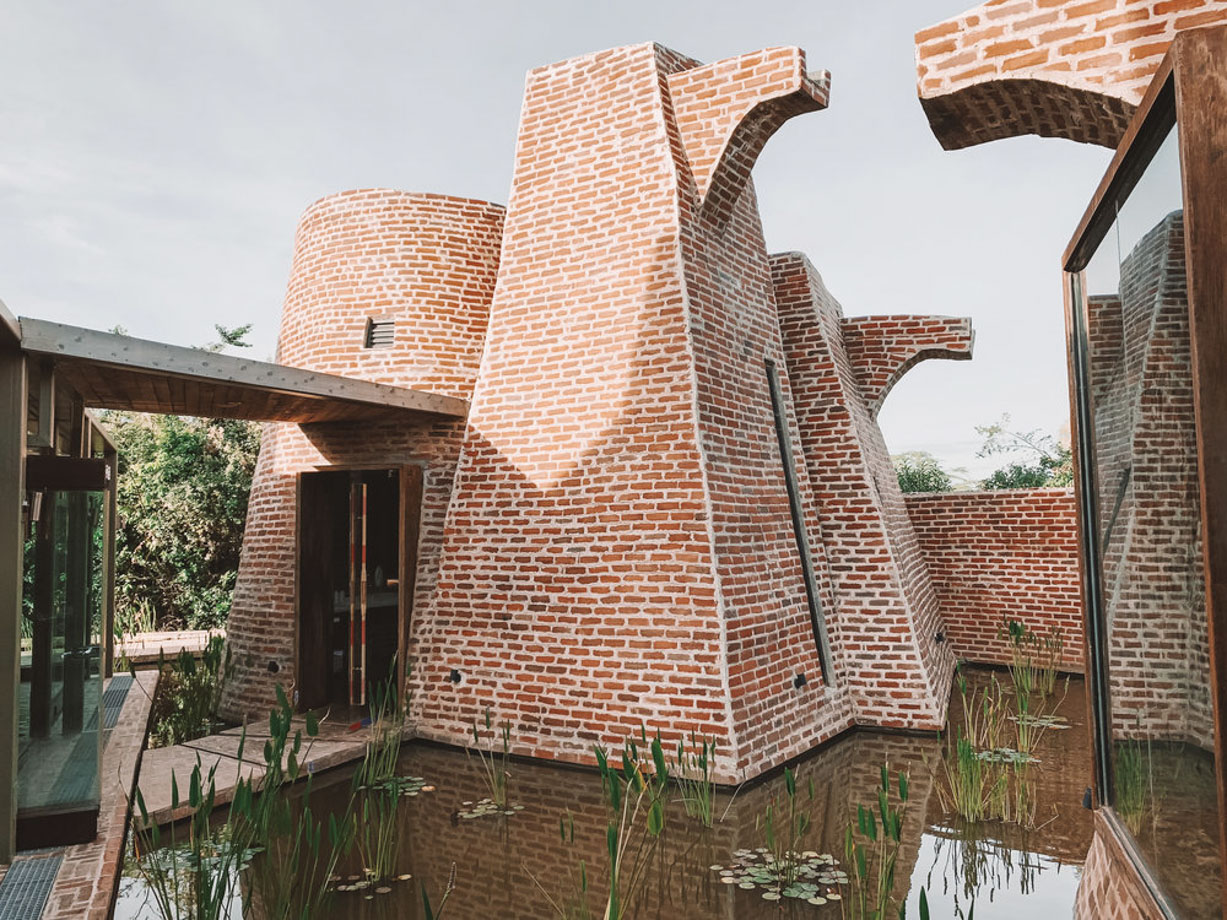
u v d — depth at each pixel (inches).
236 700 397.1
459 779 289.7
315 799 264.2
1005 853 220.2
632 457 316.5
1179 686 101.3
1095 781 151.9
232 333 832.3
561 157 354.3
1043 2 159.6
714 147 329.1
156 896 198.1
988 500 506.0
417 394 355.9
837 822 244.8
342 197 433.1
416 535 366.9
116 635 536.7
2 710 197.0
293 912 187.2
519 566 332.5
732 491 317.4
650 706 295.6
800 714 323.9
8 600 199.9
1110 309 133.6
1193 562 94.3
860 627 378.9
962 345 480.4
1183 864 100.3
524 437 341.4
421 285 418.0
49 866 190.9
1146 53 150.1
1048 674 433.4
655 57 338.0
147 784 263.4
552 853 221.0
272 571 404.5
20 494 202.8
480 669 332.2
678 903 190.5
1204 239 79.0
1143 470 115.2
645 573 306.3
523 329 350.6
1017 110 174.6
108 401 327.9
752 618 308.8
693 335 315.6
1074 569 478.6
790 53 311.9
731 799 266.4
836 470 400.2
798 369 417.4
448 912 186.1
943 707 385.7
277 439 422.3
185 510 662.5
